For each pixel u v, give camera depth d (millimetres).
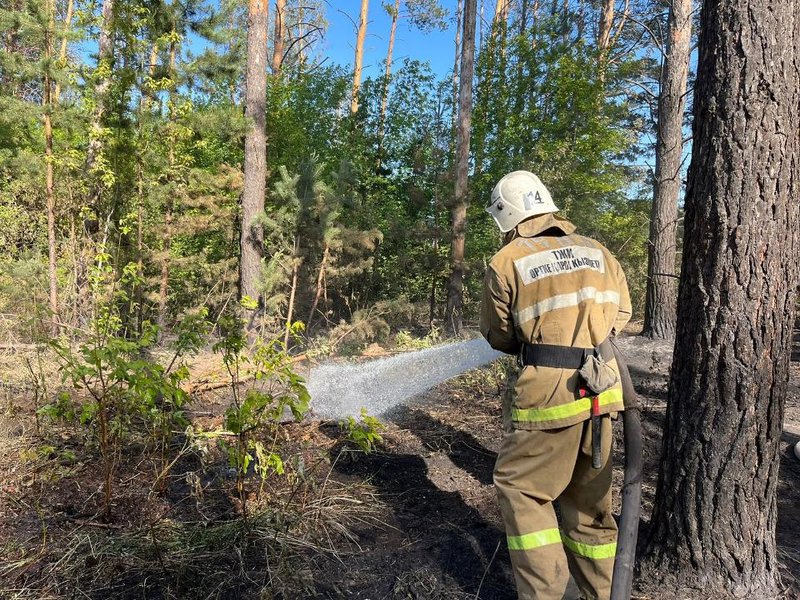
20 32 8602
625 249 15227
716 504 2488
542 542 2186
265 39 10219
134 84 9508
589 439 2178
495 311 2309
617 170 15742
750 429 2426
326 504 3418
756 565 2492
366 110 16375
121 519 3168
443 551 2926
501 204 2459
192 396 5594
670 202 9852
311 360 7598
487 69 16031
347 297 12758
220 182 11008
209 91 10320
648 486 3695
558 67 15000
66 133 9891
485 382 6223
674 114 9883
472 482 3820
